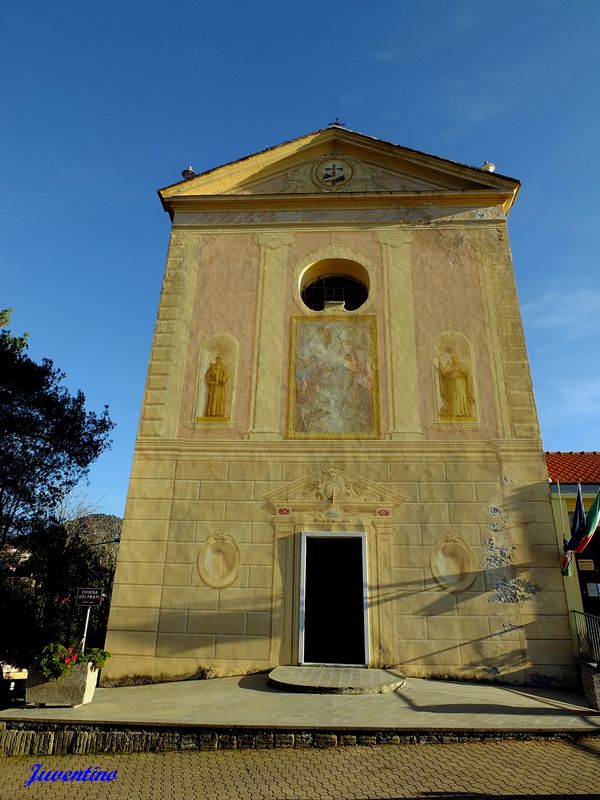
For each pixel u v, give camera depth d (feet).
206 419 43.73
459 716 27.25
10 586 52.75
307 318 46.88
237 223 51.49
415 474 40.65
